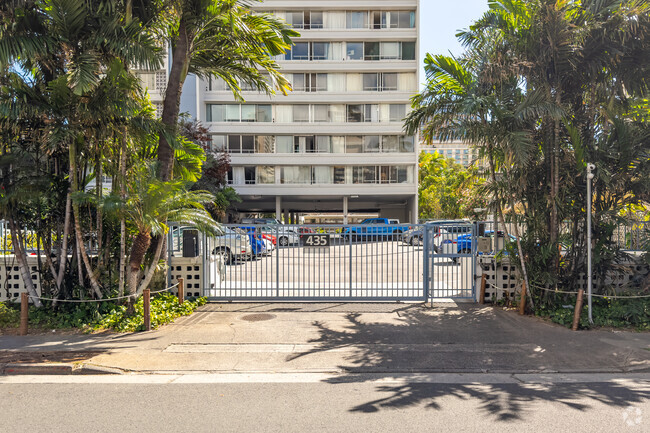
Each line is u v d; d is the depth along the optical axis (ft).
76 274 29.35
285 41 33.40
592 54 28.73
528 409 15.11
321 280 44.55
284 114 121.19
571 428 13.56
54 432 13.42
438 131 31.12
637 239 30.86
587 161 28.25
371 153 121.90
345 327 26.76
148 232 27.50
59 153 28.27
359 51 120.57
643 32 27.53
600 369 19.74
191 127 92.38
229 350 22.39
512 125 28.25
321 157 122.01
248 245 44.50
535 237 29.58
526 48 29.09
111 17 26.30
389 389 17.29
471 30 31.86
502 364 20.35
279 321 28.25
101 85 25.50
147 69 28.50
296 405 15.57
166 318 27.89
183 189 28.89
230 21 28.86
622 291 29.40
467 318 28.84
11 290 32.17
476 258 34.09
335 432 13.34
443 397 16.35
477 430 13.43
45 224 28.99
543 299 29.48
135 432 13.39
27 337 24.45
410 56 120.37
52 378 18.89
